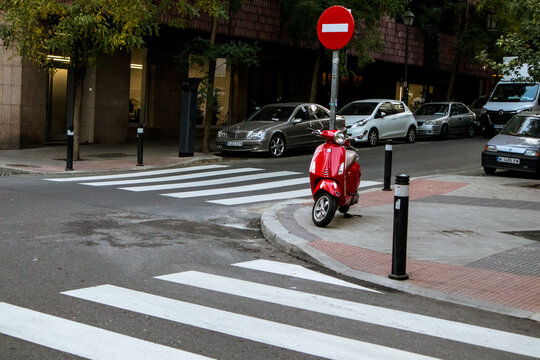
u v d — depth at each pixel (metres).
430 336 5.02
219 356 4.41
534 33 14.21
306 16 22.08
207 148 19.91
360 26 24.34
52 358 4.27
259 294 6.02
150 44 23.50
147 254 7.44
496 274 7.07
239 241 8.52
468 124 27.44
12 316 5.08
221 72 26.38
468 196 12.72
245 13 23.39
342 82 32.00
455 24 33.88
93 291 5.86
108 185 13.12
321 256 7.50
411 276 6.90
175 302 5.63
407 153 20.78
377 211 10.73
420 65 32.03
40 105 20.08
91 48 17.09
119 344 4.56
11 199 10.77
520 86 25.84
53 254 7.20
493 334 5.16
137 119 23.64
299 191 13.11
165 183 13.77
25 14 15.42
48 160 17.09
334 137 9.13
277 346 4.64
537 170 15.57
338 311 5.59
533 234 9.21
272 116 20.12
